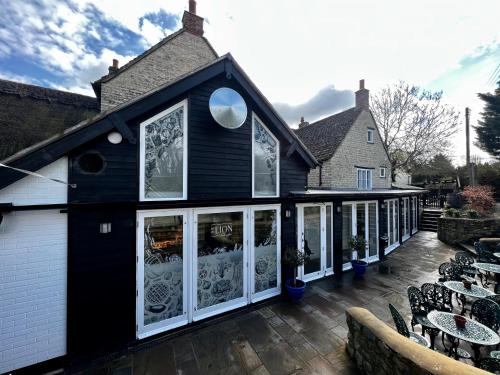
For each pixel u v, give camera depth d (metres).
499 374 2.76
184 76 4.37
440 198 17.28
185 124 4.54
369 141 14.26
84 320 3.58
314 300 5.52
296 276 6.29
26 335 3.28
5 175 3.03
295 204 6.27
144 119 4.12
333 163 12.06
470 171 16.69
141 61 8.23
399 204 11.24
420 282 6.60
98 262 3.70
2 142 5.43
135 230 4.00
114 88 7.79
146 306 4.11
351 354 3.58
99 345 3.67
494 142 22.31
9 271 3.20
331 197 6.79
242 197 5.20
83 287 3.58
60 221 3.48
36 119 6.52
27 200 3.26
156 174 4.22
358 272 6.93
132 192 3.97
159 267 4.23
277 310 5.07
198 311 4.60
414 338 3.54
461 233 10.80
